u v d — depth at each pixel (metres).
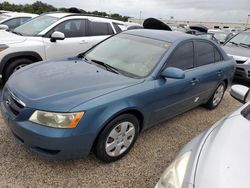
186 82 3.87
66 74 3.27
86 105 2.68
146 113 3.35
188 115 4.95
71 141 2.65
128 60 3.69
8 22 9.28
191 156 2.10
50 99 2.70
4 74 5.22
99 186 2.81
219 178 1.73
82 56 4.13
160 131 4.17
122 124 3.10
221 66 4.89
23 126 2.68
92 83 3.05
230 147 2.03
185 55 4.01
